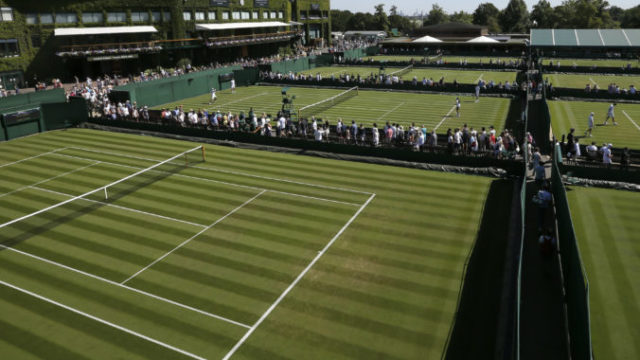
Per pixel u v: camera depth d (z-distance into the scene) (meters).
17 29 65.56
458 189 26.80
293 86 69.12
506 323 15.23
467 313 15.77
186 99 59.91
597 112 46.62
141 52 77.75
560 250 19.22
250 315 15.89
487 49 108.75
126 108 46.84
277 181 28.53
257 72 71.94
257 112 50.81
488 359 13.67
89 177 29.91
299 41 124.75
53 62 70.50
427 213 23.61
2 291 17.64
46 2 68.00
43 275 18.67
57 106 43.44
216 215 23.75
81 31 69.81
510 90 56.12
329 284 17.56
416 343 14.39
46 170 31.48
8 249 20.78
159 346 14.46
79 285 17.92
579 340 12.88
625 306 15.80
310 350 14.15
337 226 22.30
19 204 25.80
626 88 59.94
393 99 56.94
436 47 114.56
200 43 89.25
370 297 16.73
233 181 28.62
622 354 13.57
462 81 68.56
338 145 33.59
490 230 21.61
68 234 22.06
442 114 47.66
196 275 18.39
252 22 105.25
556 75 73.69
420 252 19.77
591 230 21.38
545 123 38.81
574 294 14.41
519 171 28.23
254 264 19.06
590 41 87.62
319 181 28.47
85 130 43.44
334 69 86.56
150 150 36.06
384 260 19.19
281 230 21.97
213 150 35.94
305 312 15.98
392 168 30.88
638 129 39.50
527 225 22.05
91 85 62.78
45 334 15.16
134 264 19.30
